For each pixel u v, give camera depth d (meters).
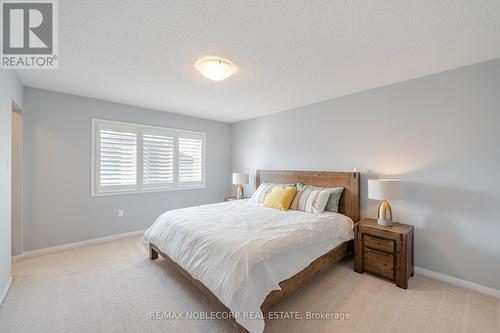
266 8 1.47
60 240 3.21
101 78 2.68
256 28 1.70
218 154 5.17
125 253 3.09
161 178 4.26
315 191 3.17
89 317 1.80
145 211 4.06
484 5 1.43
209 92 3.17
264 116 4.54
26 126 2.95
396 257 2.30
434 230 2.47
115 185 3.70
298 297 2.10
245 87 2.96
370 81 2.74
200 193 4.86
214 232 2.13
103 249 3.24
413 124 2.63
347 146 3.23
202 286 1.92
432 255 2.48
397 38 1.82
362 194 3.06
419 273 2.55
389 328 1.71
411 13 1.52
